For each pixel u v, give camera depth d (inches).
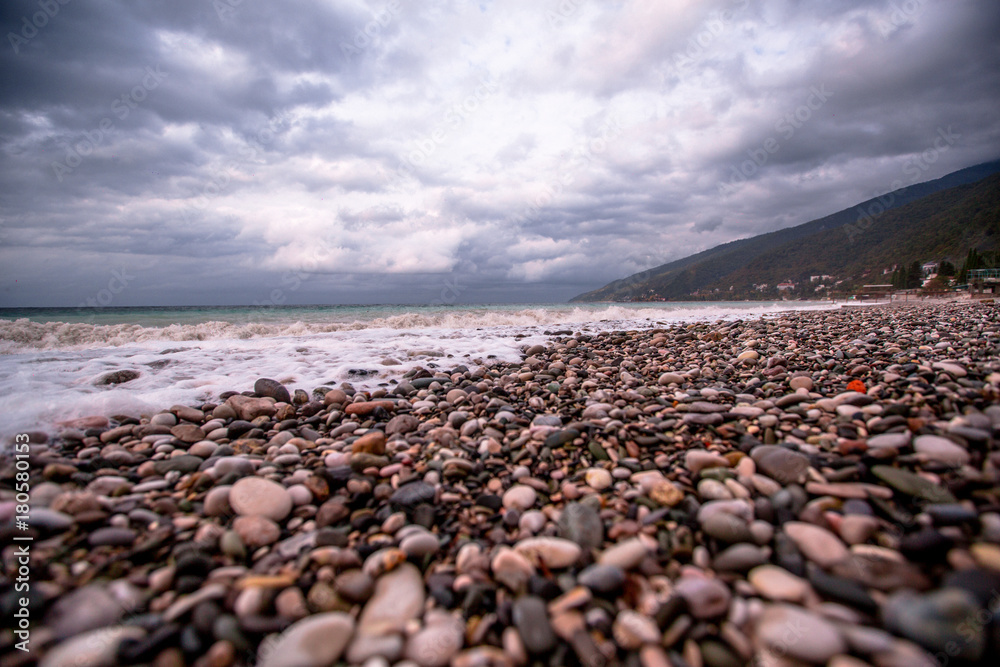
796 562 68.9
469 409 163.0
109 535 78.4
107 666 53.9
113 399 154.0
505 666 55.6
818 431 117.8
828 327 404.5
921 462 90.2
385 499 97.1
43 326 355.3
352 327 511.5
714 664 54.7
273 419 159.5
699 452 103.0
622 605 64.7
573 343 351.9
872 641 53.7
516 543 80.4
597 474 99.8
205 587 66.7
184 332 405.1
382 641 58.0
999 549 64.8
